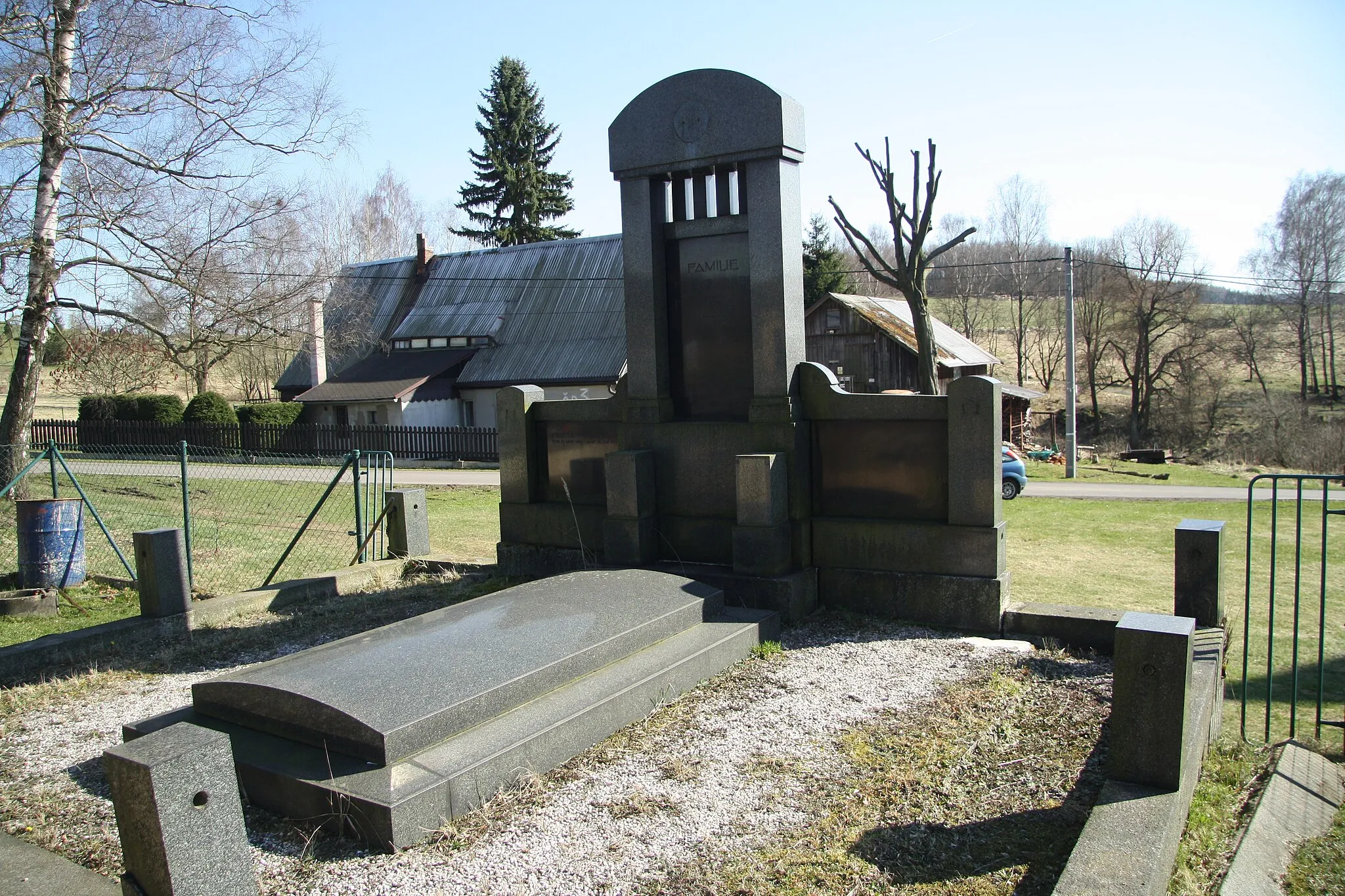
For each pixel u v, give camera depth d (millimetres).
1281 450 36406
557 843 3785
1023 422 35812
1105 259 44344
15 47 13273
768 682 5758
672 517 7914
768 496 7078
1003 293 59250
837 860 3604
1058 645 6445
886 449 7250
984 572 6789
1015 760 4492
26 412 14656
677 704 5398
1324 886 3641
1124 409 46750
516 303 34250
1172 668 3723
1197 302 41531
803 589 7215
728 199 7707
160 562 7152
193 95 14789
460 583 8797
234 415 32250
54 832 4062
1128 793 3738
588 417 8578
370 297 37156
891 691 5512
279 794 4062
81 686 6105
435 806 3893
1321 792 4492
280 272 17266
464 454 28891
